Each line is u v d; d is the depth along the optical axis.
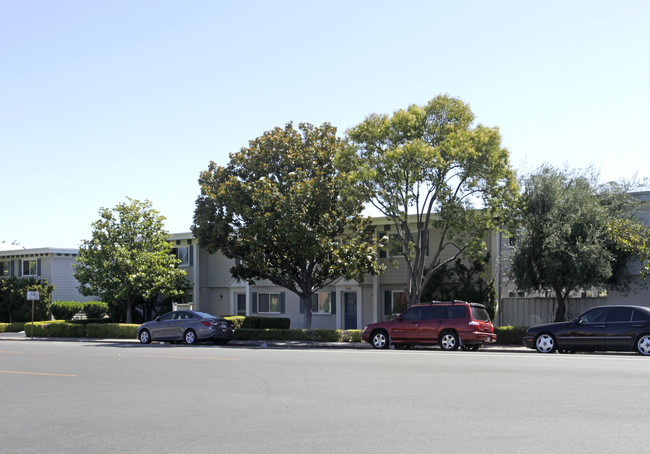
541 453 7.55
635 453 7.50
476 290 31.22
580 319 21.69
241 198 30.80
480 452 7.63
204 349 24.28
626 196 27.66
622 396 11.22
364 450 7.84
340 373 15.27
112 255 37.62
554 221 26.59
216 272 42.81
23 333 41.09
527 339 22.47
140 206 39.00
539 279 27.48
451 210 25.98
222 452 7.92
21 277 49.81
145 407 11.32
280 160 31.17
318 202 29.78
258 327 35.31
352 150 27.42
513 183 26.55
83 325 36.22
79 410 11.23
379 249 35.03
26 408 11.58
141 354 22.03
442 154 26.33
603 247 26.08
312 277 32.56
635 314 20.88
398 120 27.02
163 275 38.38
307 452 7.80
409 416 9.86
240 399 11.89
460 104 27.69
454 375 14.40
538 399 11.05
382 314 35.41
